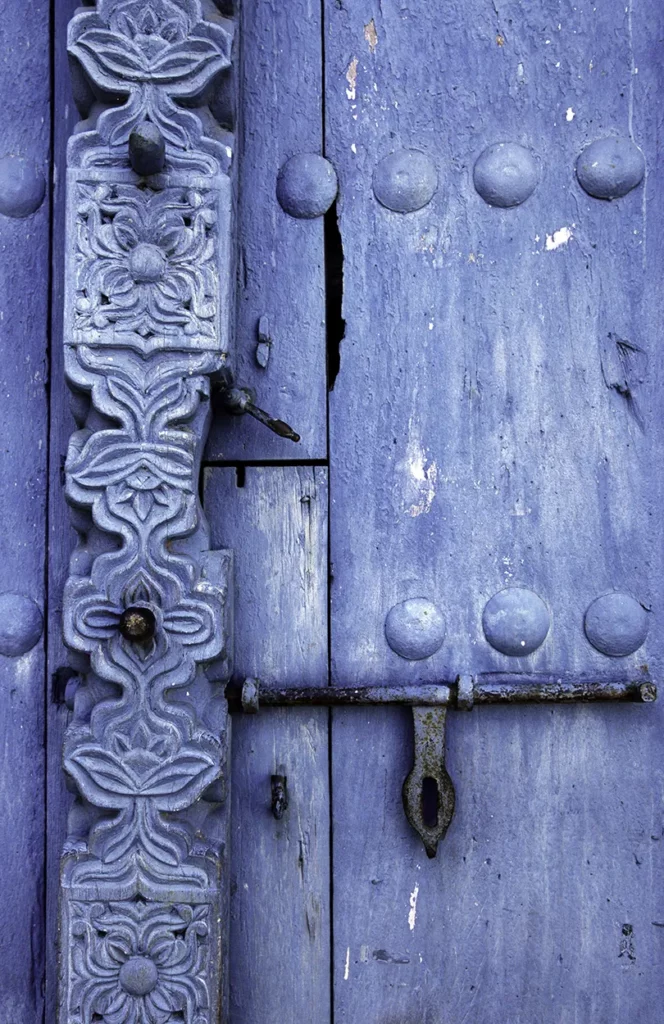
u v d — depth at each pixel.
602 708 1.46
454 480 1.48
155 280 1.38
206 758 1.38
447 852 1.46
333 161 1.49
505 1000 1.45
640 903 1.45
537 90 1.49
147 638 1.36
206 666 1.40
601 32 1.48
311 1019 1.46
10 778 1.47
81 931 1.38
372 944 1.46
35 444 1.49
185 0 1.39
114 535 1.39
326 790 1.46
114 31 1.38
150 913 1.38
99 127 1.39
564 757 1.46
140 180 1.38
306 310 1.48
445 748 1.46
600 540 1.47
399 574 1.47
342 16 1.50
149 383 1.38
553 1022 1.45
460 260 1.48
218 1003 1.38
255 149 1.49
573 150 1.48
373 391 1.48
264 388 1.48
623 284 1.48
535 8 1.49
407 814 1.44
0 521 1.48
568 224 1.48
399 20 1.49
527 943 1.45
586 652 1.46
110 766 1.37
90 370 1.38
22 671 1.48
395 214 1.49
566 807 1.46
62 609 1.44
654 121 1.48
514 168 1.47
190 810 1.39
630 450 1.47
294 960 1.46
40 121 1.50
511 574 1.47
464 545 1.47
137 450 1.38
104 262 1.38
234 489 1.48
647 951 1.45
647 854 1.45
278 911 1.46
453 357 1.48
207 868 1.38
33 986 1.46
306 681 1.47
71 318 1.38
